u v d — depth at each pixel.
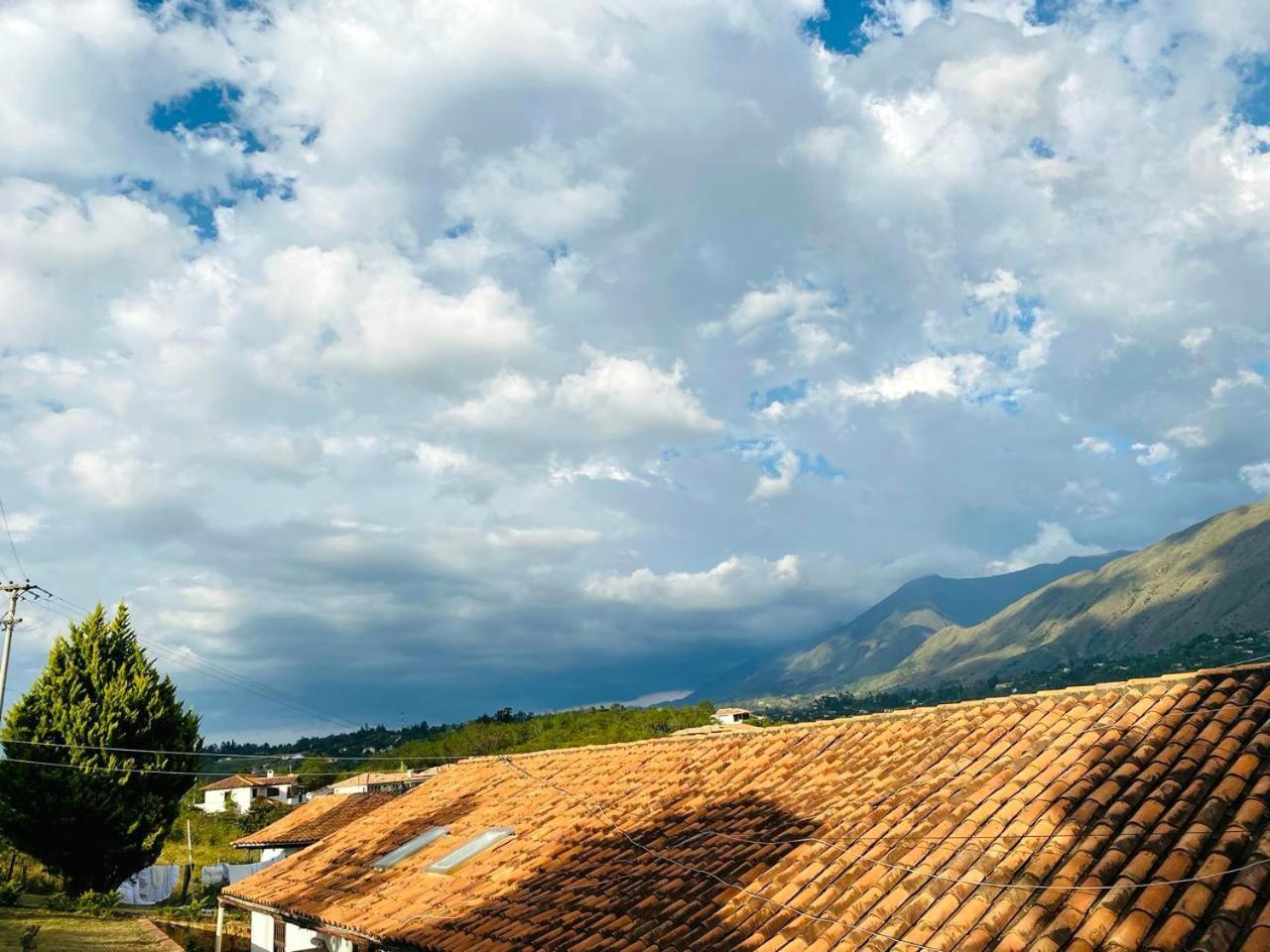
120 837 39.06
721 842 13.27
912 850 10.62
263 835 30.81
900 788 12.60
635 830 15.21
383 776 55.25
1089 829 9.69
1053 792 10.66
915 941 8.90
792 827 12.73
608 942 11.36
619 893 12.79
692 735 19.78
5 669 38.25
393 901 15.88
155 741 41.19
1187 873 8.27
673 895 12.05
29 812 38.09
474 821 19.23
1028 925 8.49
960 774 12.23
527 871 15.16
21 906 35.59
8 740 38.66
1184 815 9.17
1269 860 7.95
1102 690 13.06
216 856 62.84
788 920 10.30
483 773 23.42
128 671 41.88
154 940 31.48
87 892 37.00
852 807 12.61
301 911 17.58
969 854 9.98
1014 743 12.64
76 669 41.00
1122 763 10.83
